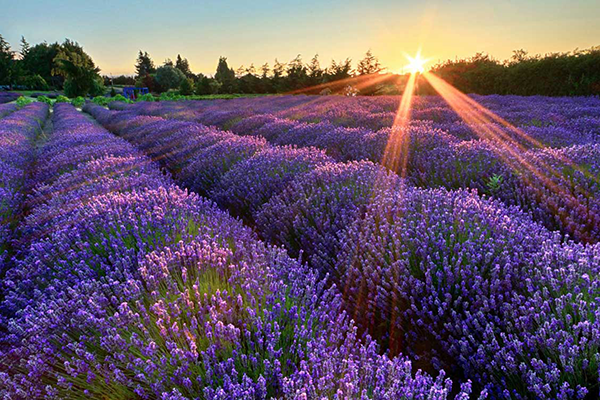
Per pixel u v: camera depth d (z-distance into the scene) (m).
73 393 1.74
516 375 1.79
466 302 2.14
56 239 3.21
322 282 2.41
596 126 7.99
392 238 2.80
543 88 20.98
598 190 3.61
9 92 62.75
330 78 50.06
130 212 3.41
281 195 4.36
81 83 58.94
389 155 6.07
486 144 5.68
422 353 2.37
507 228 2.69
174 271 2.47
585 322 1.65
